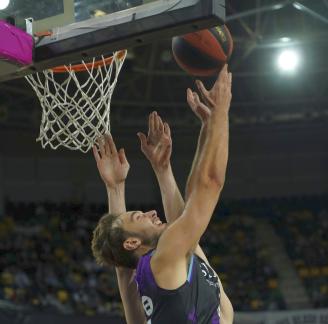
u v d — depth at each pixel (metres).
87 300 16.75
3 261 17.64
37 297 16.08
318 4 15.09
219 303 2.63
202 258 3.02
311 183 23.23
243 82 20.73
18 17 3.54
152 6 3.12
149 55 18.53
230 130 22.97
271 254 21.09
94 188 22.80
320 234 21.80
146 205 22.80
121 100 20.69
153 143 3.26
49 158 22.44
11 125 20.91
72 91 4.81
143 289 2.50
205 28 3.05
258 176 23.48
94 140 4.16
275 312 15.02
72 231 20.73
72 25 3.39
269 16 16.77
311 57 18.91
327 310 14.83
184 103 21.14
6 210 21.08
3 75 3.63
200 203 2.47
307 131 23.09
